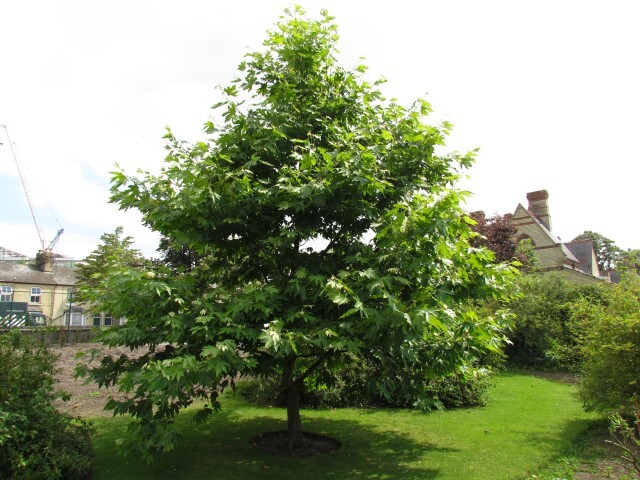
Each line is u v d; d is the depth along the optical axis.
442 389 9.73
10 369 5.54
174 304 5.43
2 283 38.12
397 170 6.07
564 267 26.73
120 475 5.74
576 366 11.08
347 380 7.43
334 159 5.55
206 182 5.14
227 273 6.83
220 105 6.14
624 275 9.56
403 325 4.63
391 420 8.72
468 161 6.16
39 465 5.02
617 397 7.53
